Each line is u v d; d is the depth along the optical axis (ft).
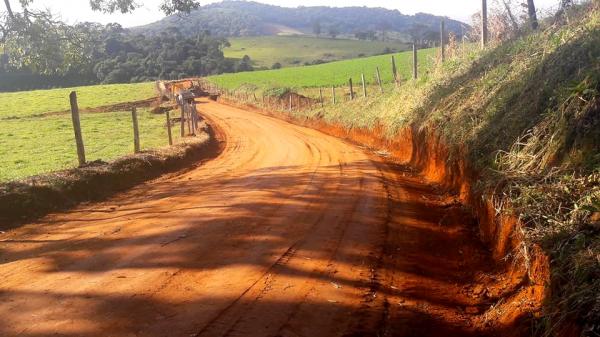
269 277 19.58
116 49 277.64
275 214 29.37
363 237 25.02
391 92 79.51
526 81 32.17
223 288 18.49
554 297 14.44
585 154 20.42
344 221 27.89
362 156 56.34
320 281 19.33
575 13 38.63
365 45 401.08
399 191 36.42
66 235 26.32
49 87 255.09
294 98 143.13
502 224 22.16
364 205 31.71
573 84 23.79
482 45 58.44
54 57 48.65
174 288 18.48
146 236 25.30
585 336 11.89
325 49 396.37
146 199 36.06
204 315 16.26
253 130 96.73
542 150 23.62
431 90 57.67
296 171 46.19
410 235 25.71
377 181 40.01
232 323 15.72
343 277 19.83
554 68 28.94
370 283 19.36
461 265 21.84
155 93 197.88
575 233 15.94
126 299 17.49
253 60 365.40
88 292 18.16
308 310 16.83
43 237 26.16
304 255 22.20
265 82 191.93
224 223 27.35
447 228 27.09
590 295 12.79
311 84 164.96
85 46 51.31
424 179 42.42
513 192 22.57
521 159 25.12
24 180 35.01
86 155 65.36
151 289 18.38
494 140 30.42
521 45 43.42
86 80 264.11
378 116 72.49
